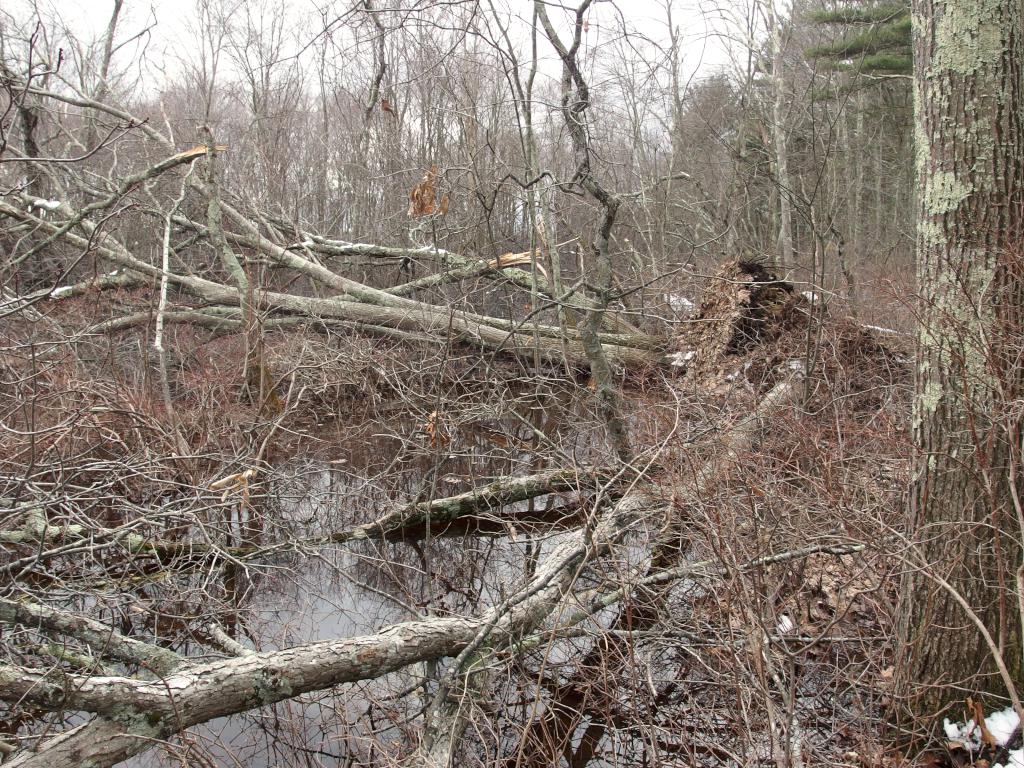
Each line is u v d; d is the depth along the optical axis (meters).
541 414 9.76
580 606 4.07
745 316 9.40
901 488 4.71
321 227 15.58
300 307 9.98
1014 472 2.80
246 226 10.14
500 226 12.38
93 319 8.27
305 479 7.49
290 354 9.20
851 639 3.79
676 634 4.24
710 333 9.80
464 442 8.59
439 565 5.93
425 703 3.97
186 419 7.21
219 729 3.91
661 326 11.61
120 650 3.59
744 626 3.33
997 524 2.93
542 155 12.70
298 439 8.16
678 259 15.09
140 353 8.37
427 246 10.95
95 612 4.90
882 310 10.02
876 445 5.75
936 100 3.13
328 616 5.16
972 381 3.09
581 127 5.46
